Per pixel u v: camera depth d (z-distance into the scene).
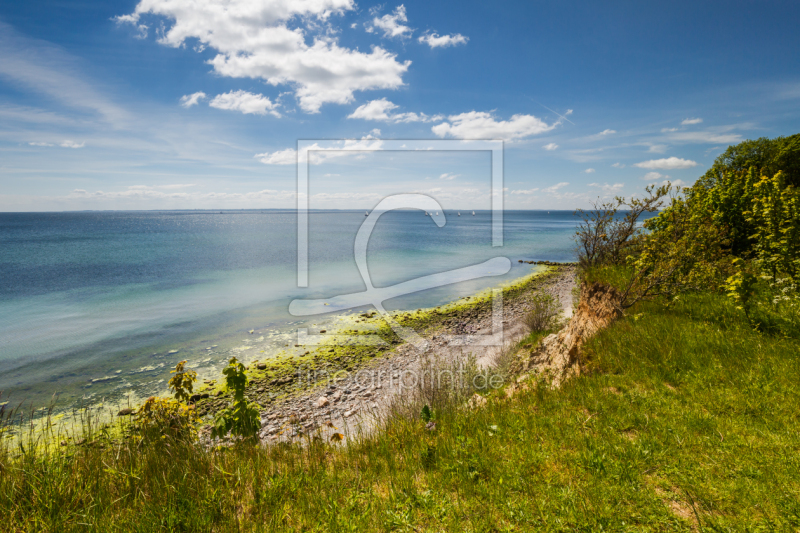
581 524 3.18
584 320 9.85
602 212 14.25
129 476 3.85
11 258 44.06
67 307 22.75
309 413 10.58
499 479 3.84
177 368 5.69
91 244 60.41
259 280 31.16
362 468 4.43
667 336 6.76
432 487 3.90
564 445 4.36
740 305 7.05
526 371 9.82
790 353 5.67
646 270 9.49
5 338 17.11
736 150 35.72
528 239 71.06
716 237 10.49
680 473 3.70
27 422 9.81
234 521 3.38
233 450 4.89
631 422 4.68
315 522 3.44
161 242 63.56
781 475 3.50
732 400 4.86
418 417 6.67
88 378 12.95
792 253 8.17
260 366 13.76
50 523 3.15
